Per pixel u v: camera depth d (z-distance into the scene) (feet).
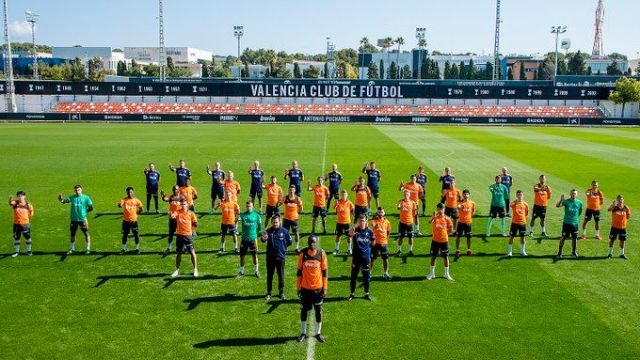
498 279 45.37
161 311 38.01
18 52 586.45
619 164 113.80
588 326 35.96
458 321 36.68
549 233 61.11
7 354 31.58
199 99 267.59
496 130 204.95
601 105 254.27
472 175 99.55
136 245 52.29
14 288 42.32
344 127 216.33
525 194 83.66
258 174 72.84
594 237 59.21
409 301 40.32
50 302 39.45
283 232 40.47
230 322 36.40
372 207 74.74
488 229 59.82
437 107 265.95
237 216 53.16
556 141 162.09
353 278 40.60
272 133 184.44
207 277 45.42
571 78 316.19
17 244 50.96
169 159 118.32
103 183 89.40
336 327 35.76
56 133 176.55
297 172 73.26
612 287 43.42
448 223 44.93
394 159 120.37
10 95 240.94
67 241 55.88
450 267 48.70
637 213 70.08
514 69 476.13
